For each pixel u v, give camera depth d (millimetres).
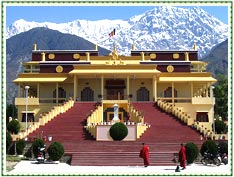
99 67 65312
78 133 49406
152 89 68812
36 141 40812
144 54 75562
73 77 67438
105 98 67438
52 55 75812
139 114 52875
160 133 49094
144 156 36594
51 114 54188
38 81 68125
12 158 40531
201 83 69875
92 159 38312
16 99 65938
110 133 45906
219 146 40781
